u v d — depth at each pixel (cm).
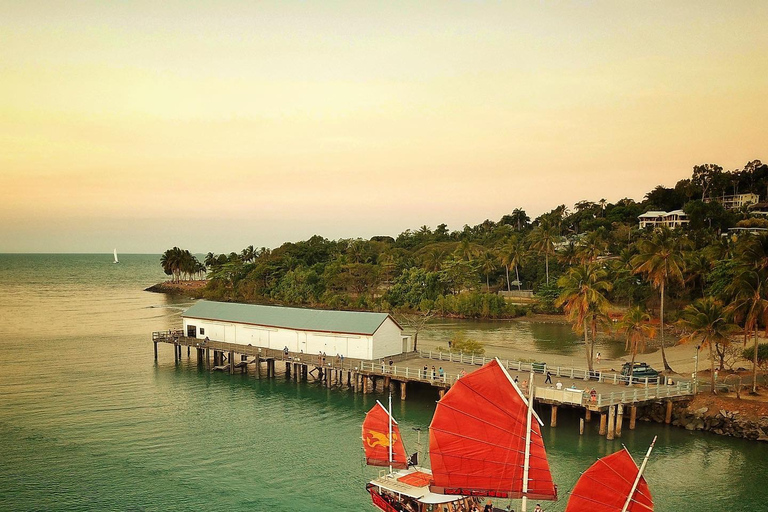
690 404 4844
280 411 5331
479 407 2678
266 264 15862
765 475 3844
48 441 4491
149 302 16238
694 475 3841
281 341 6919
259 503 3500
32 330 10338
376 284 14338
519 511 3362
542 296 11981
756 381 5459
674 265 6372
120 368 7131
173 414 5219
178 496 3581
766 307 4853
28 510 3391
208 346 7112
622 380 5194
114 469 3975
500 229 18575
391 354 6581
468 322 11050
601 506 2684
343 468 4034
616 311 10356
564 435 4531
